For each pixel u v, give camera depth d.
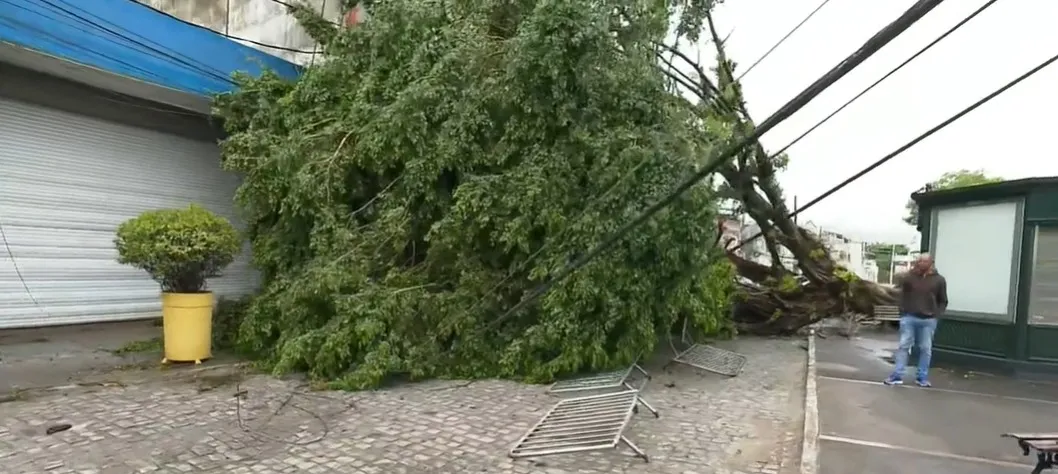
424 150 7.89
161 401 6.09
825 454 5.26
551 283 7.19
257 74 11.12
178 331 7.65
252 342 8.05
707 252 7.77
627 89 7.87
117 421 5.42
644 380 7.47
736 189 11.14
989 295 9.12
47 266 9.45
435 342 7.54
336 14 12.60
